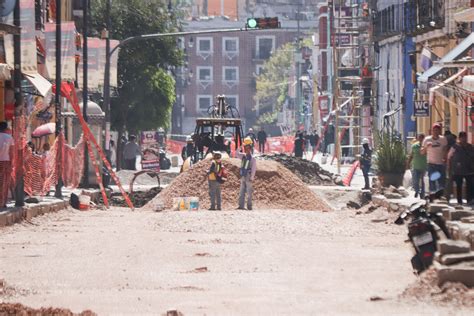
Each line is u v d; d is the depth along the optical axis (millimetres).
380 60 138250
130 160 123312
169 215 62500
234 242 45031
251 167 74500
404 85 118562
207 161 82125
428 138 64125
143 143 137000
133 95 139750
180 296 28016
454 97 90188
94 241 45250
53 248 41719
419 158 68438
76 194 71875
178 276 32500
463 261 28094
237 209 74875
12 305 24969
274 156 115938
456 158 56031
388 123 120875
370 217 59438
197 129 103438
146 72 140250
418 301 26266
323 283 30859
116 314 24688
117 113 139875
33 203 62438
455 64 62844
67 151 80375
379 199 66625
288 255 39156
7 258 37688
